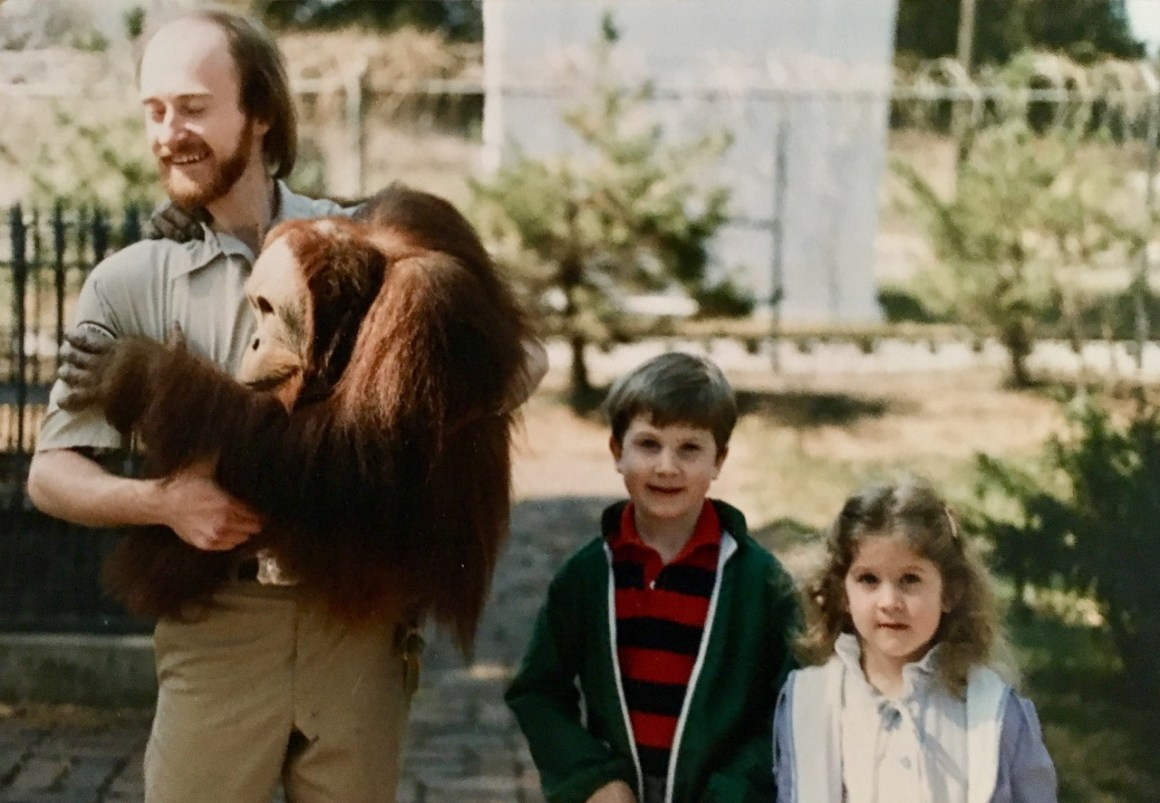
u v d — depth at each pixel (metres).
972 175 9.29
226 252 2.37
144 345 2.23
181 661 2.42
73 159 8.44
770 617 2.74
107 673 4.78
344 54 15.94
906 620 2.44
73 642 4.78
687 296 9.55
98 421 2.35
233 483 2.16
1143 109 9.46
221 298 2.37
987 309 9.35
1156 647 4.69
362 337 2.13
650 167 9.19
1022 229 9.16
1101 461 4.85
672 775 2.66
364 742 2.44
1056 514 4.77
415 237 2.24
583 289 9.30
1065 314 9.40
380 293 2.15
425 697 4.83
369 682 2.44
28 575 5.00
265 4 16.64
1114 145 9.65
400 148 14.66
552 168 9.20
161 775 2.43
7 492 5.34
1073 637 5.15
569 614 2.85
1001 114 9.91
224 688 2.39
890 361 10.33
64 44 9.86
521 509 7.22
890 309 11.43
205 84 2.30
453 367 2.12
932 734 2.43
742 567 2.76
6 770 4.20
